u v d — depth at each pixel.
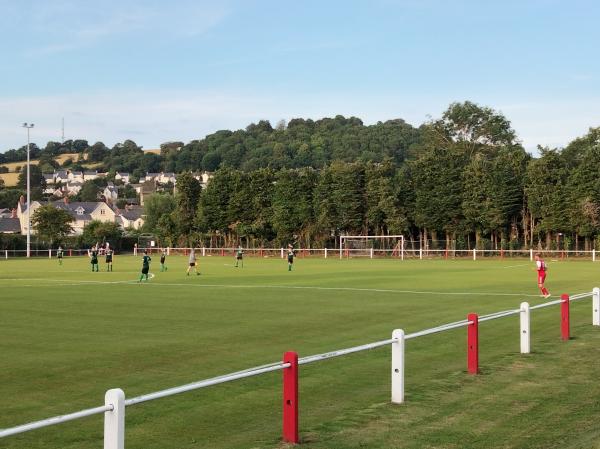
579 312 23.42
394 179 87.19
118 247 101.00
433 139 114.88
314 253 89.94
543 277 29.12
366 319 21.69
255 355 15.43
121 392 6.75
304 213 90.62
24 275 46.38
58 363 14.51
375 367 14.13
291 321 21.23
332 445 8.95
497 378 12.98
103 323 20.84
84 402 11.36
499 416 10.37
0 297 29.50
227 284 37.03
